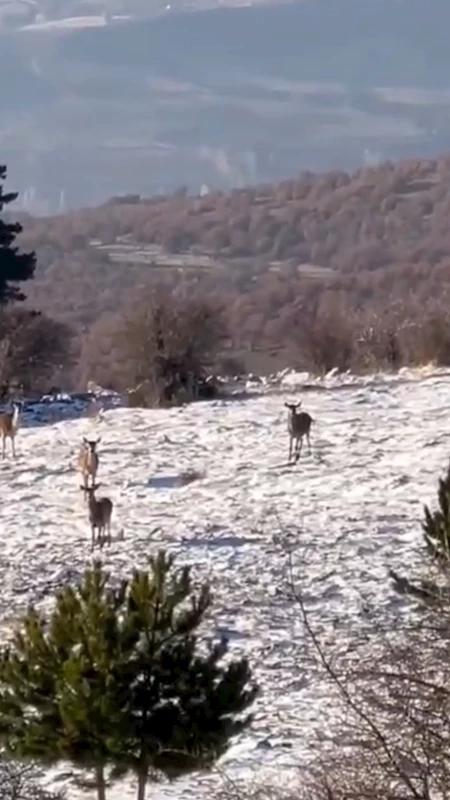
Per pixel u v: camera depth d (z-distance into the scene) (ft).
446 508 109.91
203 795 93.66
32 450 237.45
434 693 60.80
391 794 58.54
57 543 174.91
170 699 87.25
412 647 81.05
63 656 86.74
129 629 86.33
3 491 208.74
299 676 119.96
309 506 187.01
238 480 205.05
